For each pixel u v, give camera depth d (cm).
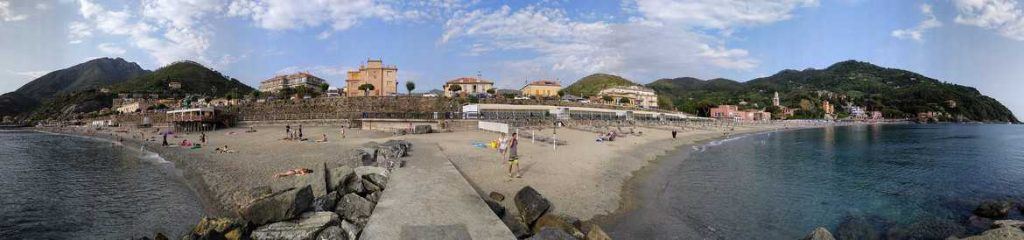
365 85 9781
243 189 1867
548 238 1002
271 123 7769
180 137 5547
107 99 16762
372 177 1664
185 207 1670
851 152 4266
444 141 3734
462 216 1132
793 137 7225
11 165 3055
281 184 1939
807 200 1869
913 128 12525
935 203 1889
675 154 3566
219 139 4844
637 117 9762
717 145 4878
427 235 985
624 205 1630
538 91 12838
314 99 8531
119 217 1565
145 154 3659
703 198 1831
